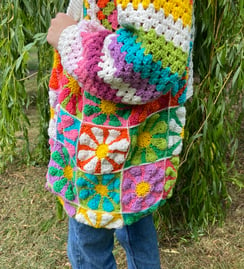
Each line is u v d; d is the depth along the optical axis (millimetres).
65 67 910
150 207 1063
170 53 850
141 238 1267
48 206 2254
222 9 1664
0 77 2258
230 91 1812
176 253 1826
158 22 817
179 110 1062
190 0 898
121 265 1733
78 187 1029
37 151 2754
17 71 2189
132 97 886
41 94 2408
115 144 966
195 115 1812
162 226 1944
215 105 1781
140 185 1038
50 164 1087
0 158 2682
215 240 1907
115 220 1051
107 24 963
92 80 869
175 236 1945
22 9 2043
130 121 961
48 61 2223
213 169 1885
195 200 1915
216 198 1950
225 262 1745
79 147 991
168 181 1083
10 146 2645
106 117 969
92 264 1176
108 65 846
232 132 1891
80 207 1058
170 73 859
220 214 2018
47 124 2516
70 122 1002
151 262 1306
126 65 821
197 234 1932
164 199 1091
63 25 973
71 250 1190
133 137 973
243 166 2584
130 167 1022
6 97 2188
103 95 893
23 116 2367
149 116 1005
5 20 2014
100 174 996
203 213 1946
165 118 1041
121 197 1031
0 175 2625
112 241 1213
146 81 859
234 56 1688
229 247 1850
